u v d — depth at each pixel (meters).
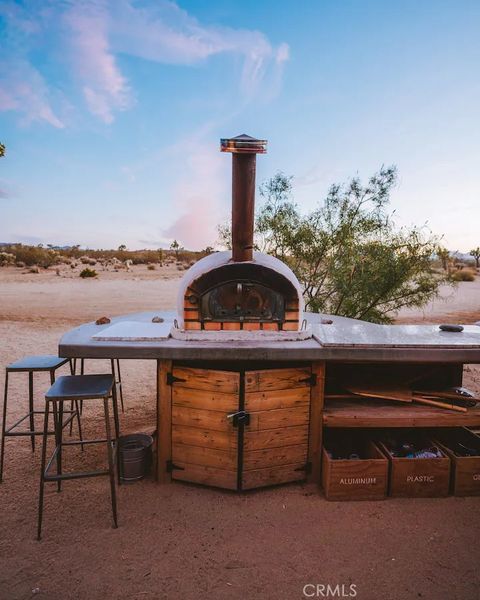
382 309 8.26
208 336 3.82
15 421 5.11
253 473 3.65
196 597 2.57
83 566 2.81
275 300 3.91
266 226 7.96
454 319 12.84
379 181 7.48
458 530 3.21
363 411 3.88
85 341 3.63
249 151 3.53
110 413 5.45
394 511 3.43
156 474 3.83
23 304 14.78
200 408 3.65
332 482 3.54
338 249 7.68
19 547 2.98
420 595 2.60
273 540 3.08
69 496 3.60
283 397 3.66
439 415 3.81
